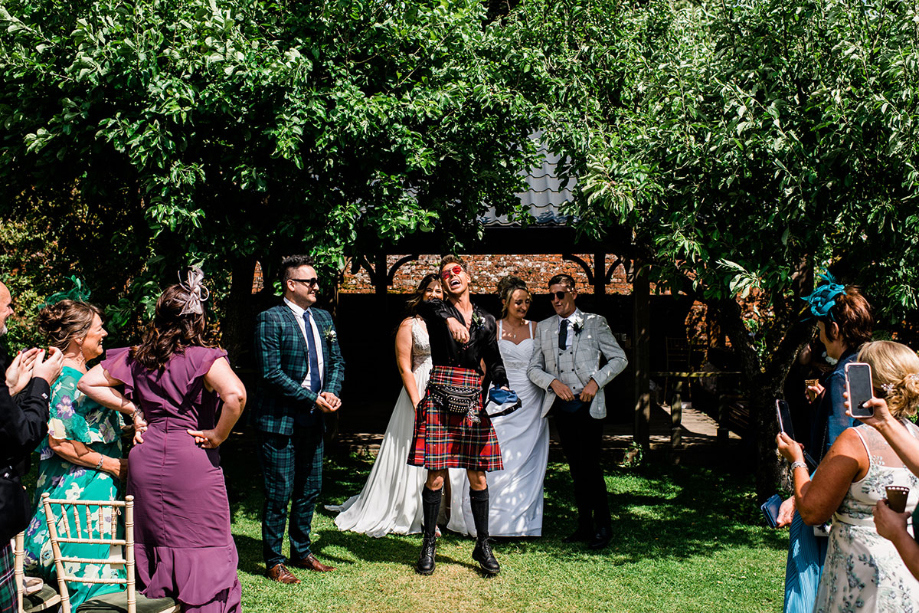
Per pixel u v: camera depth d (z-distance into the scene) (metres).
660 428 9.83
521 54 5.57
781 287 5.08
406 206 5.25
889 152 4.61
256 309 9.21
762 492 6.16
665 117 5.54
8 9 4.62
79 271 6.88
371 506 5.70
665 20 6.19
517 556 5.12
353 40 5.17
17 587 2.88
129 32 4.48
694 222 5.20
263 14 5.07
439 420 4.66
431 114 5.19
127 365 3.34
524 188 6.43
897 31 4.90
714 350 11.27
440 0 5.30
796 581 3.24
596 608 4.23
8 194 5.68
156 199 4.66
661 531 5.73
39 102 4.80
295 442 4.67
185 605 3.13
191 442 3.23
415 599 4.32
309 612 4.12
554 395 5.71
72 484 3.53
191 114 4.70
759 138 4.82
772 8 5.04
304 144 5.17
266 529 4.58
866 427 2.66
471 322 4.70
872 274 5.34
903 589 2.58
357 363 11.88
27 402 2.84
